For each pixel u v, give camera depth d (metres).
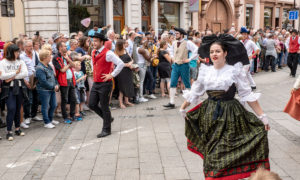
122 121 6.66
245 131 3.12
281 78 12.07
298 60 12.32
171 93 7.74
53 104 6.53
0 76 5.44
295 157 4.48
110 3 15.41
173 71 7.65
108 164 4.46
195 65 8.89
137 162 4.48
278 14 28.03
